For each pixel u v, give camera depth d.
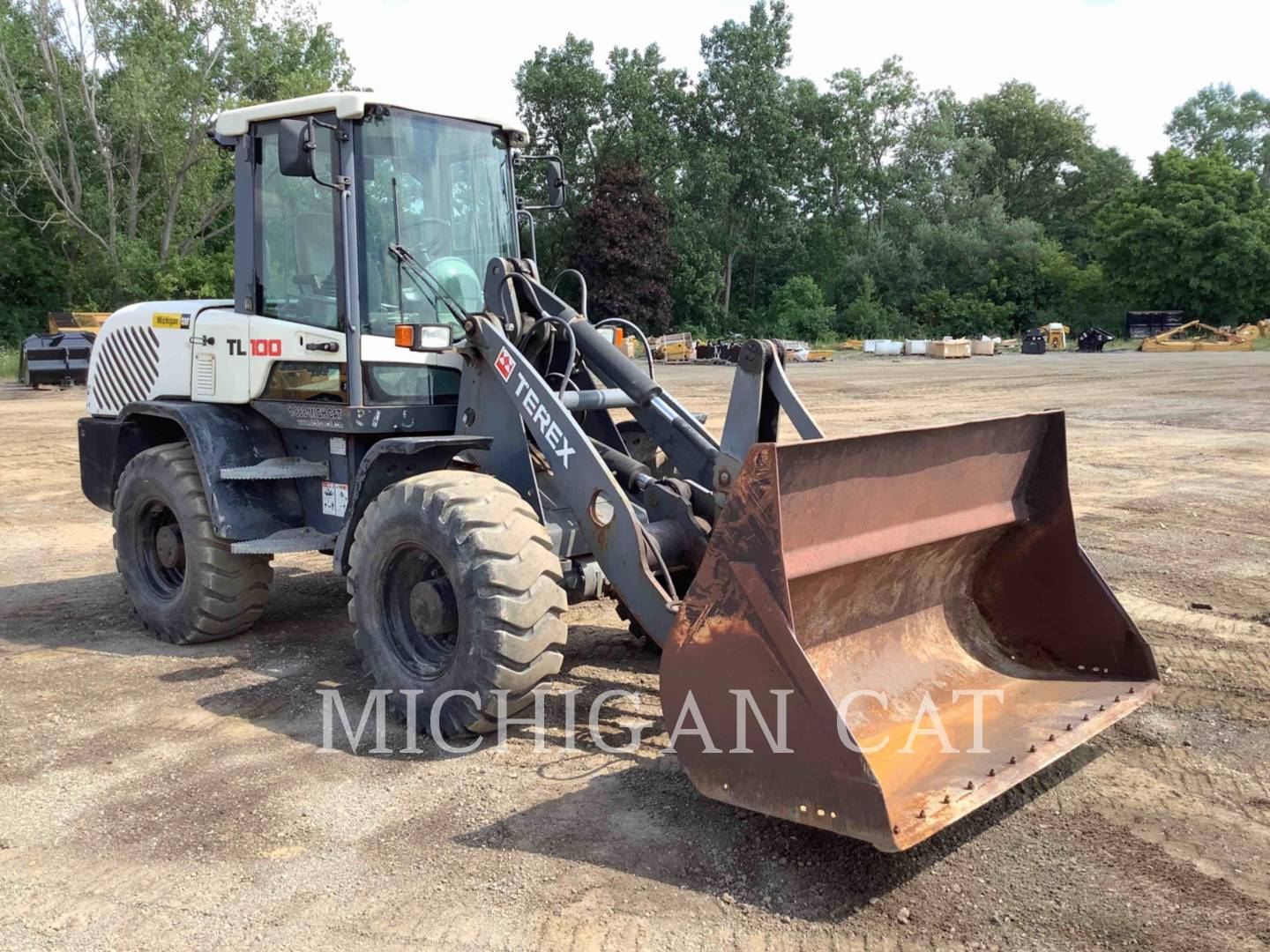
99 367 6.55
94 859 3.47
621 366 4.91
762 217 55.53
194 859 3.46
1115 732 4.33
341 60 46.03
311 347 5.16
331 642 5.80
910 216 59.22
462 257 5.39
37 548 8.38
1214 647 5.34
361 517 4.81
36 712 4.78
